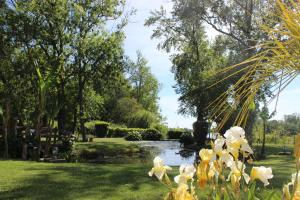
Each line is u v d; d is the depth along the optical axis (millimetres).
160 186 8305
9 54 23047
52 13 23750
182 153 26766
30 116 23844
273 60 1870
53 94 24234
